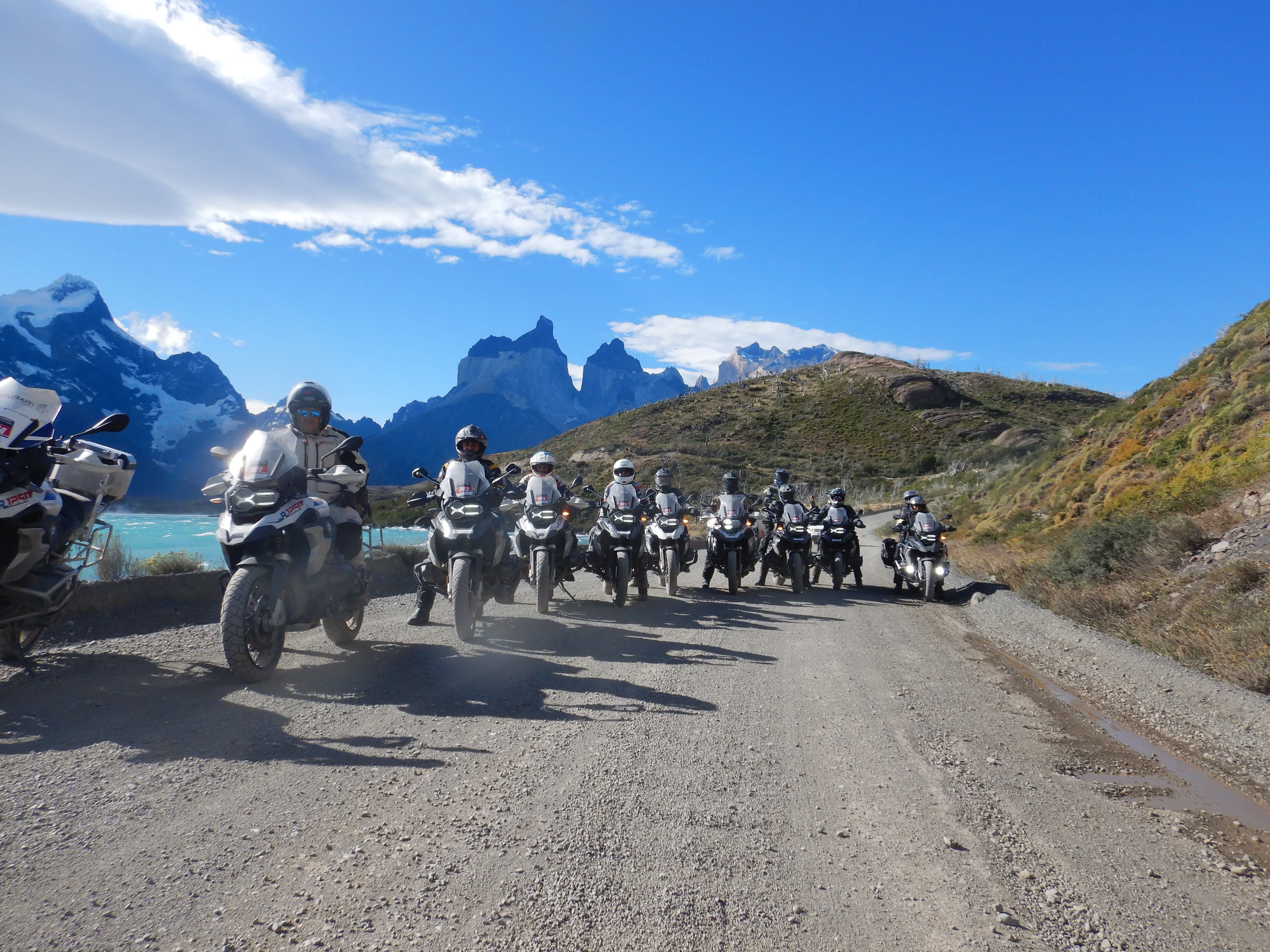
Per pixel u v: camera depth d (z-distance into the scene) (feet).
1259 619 22.53
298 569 17.93
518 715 15.44
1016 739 15.58
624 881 8.84
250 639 16.93
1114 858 10.20
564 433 337.31
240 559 17.75
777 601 38.17
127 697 15.35
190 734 13.30
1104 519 51.80
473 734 14.05
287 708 15.07
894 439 298.35
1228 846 10.77
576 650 22.47
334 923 7.65
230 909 7.84
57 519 16.39
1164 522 37.55
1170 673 20.92
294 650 20.66
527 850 9.48
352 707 15.39
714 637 26.07
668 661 21.52
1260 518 33.63
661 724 15.26
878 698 18.37
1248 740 15.85
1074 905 8.80
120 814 10.05
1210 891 9.34
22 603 15.89
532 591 36.50
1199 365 76.28
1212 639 23.16
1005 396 366.43
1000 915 8.46
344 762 12.34
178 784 11.15
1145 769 14.15
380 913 7.88
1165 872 9.82
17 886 8.13
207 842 9.35
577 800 11.17
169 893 8.11
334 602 19.39
